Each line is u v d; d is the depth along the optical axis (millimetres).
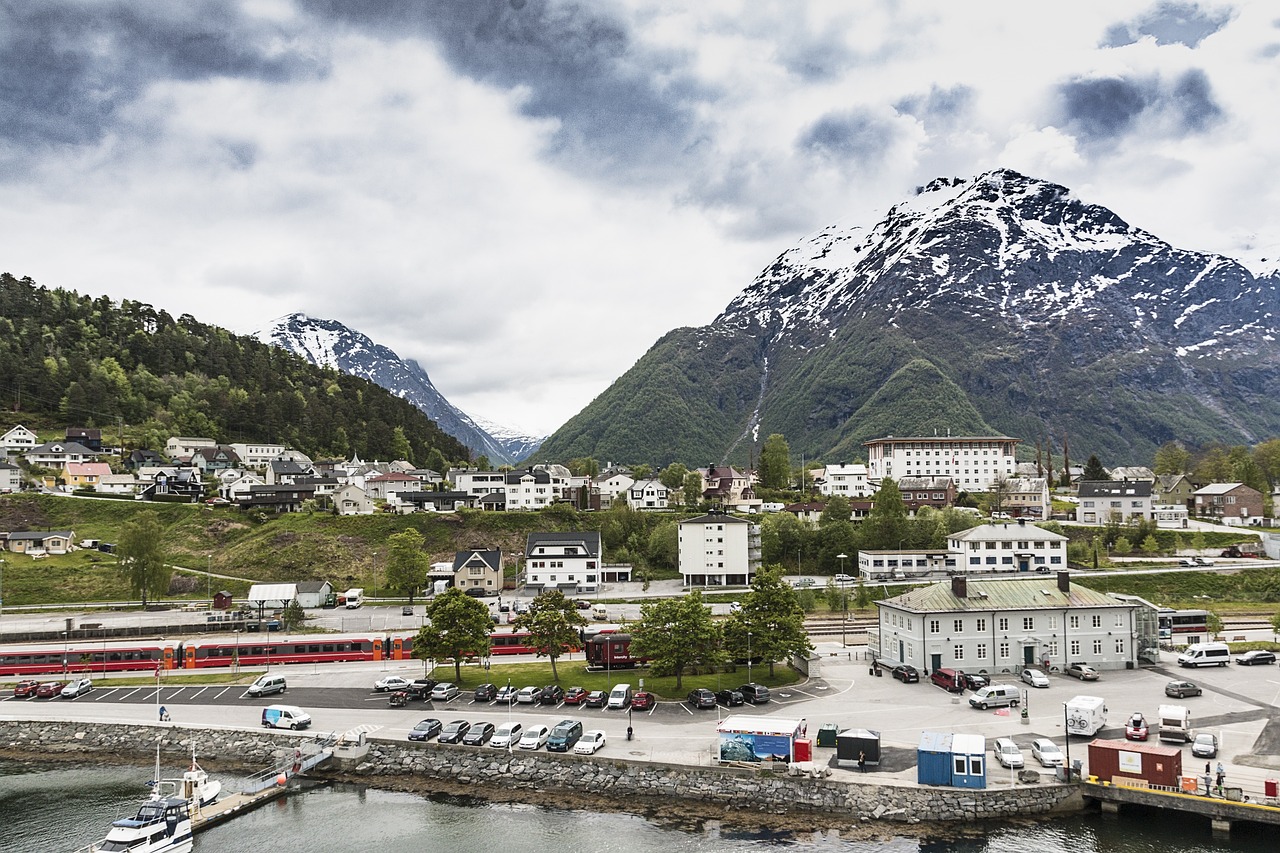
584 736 91250
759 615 115500
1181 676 113750
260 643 132875
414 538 192000
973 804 78375
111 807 86500
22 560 194625
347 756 93250
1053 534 191625
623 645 121125
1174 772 77125
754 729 88125
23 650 131000
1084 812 78938
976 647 115812
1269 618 157750
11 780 93438
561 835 78000
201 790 84188
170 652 131000
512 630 137500
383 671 126312
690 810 81875
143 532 175125
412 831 79750
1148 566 197500
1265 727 91938
